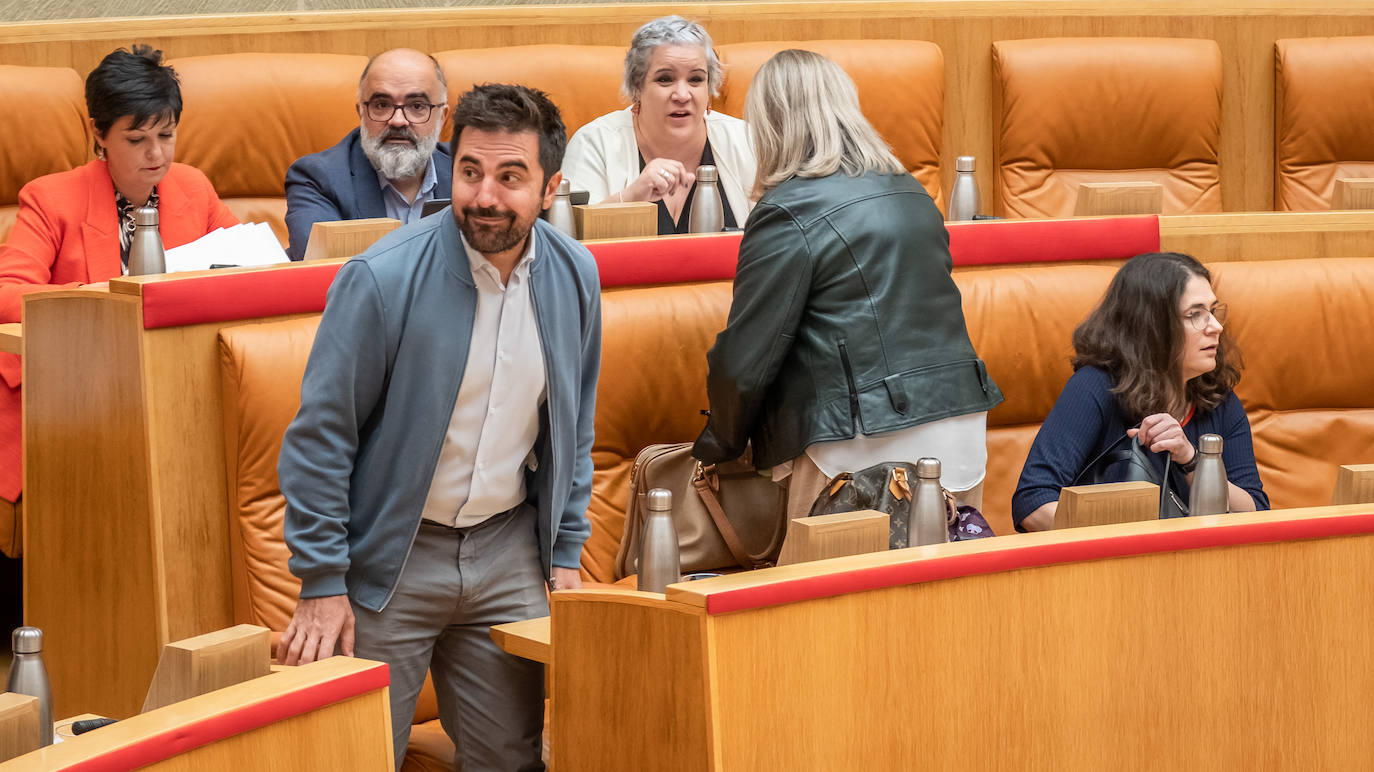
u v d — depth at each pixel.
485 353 4.35
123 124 6.22
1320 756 4.78
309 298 5.36
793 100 5.57
